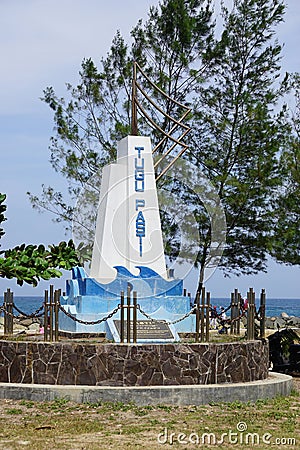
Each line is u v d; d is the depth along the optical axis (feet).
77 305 48.42
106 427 33.73
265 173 71.77
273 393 42.78
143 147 50.96
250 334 46.78
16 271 42.57
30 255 43.70
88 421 34.81
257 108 73.61
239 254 75.66
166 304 48.57
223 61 75.97
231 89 76.02
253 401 41.29
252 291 47.29
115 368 40.55
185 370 41.27
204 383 41.52
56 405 38.40
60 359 40.86
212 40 75.92
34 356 41.22
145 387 39.52
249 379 43.50
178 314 48.52
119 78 75.77
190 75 75.66
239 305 51.55
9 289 48.65
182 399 39.58
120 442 30.66
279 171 72.02
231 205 72.54
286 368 57.82
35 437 31.37
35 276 43.06
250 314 46.98
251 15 75.46
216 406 39.32
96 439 31.19
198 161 76.02
